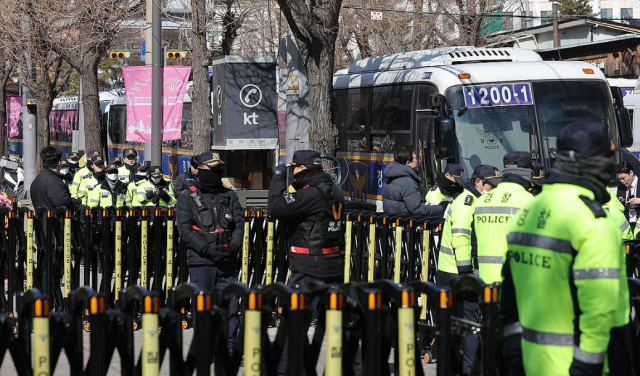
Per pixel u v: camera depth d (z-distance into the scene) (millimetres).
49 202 38750
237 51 117125
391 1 118312
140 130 64438
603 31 153500
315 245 27812
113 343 18828
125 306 19266
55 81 100688
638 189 48438
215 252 29672
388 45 117375
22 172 107062
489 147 51469
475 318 26734
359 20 116125
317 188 27766
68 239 36594
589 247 15125
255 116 54156
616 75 129125
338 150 63875
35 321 17797
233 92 53906
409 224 33469
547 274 15648
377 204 58281
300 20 45312
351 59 118250
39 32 87688
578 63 54406
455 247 28422
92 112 91562
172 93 64125
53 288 36906
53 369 18328
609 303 14984
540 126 52094
